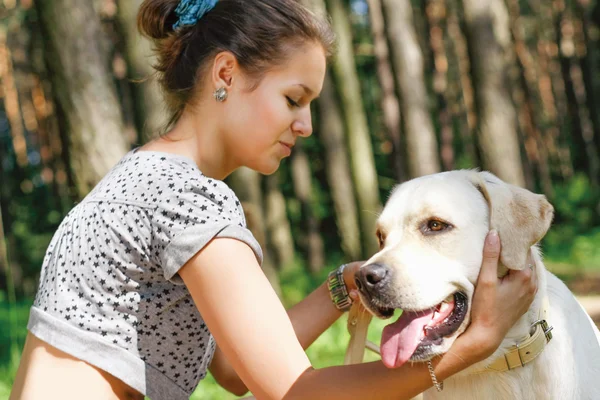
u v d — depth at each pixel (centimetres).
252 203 1124
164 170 231
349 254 1666
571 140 2830
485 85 1299
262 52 239
